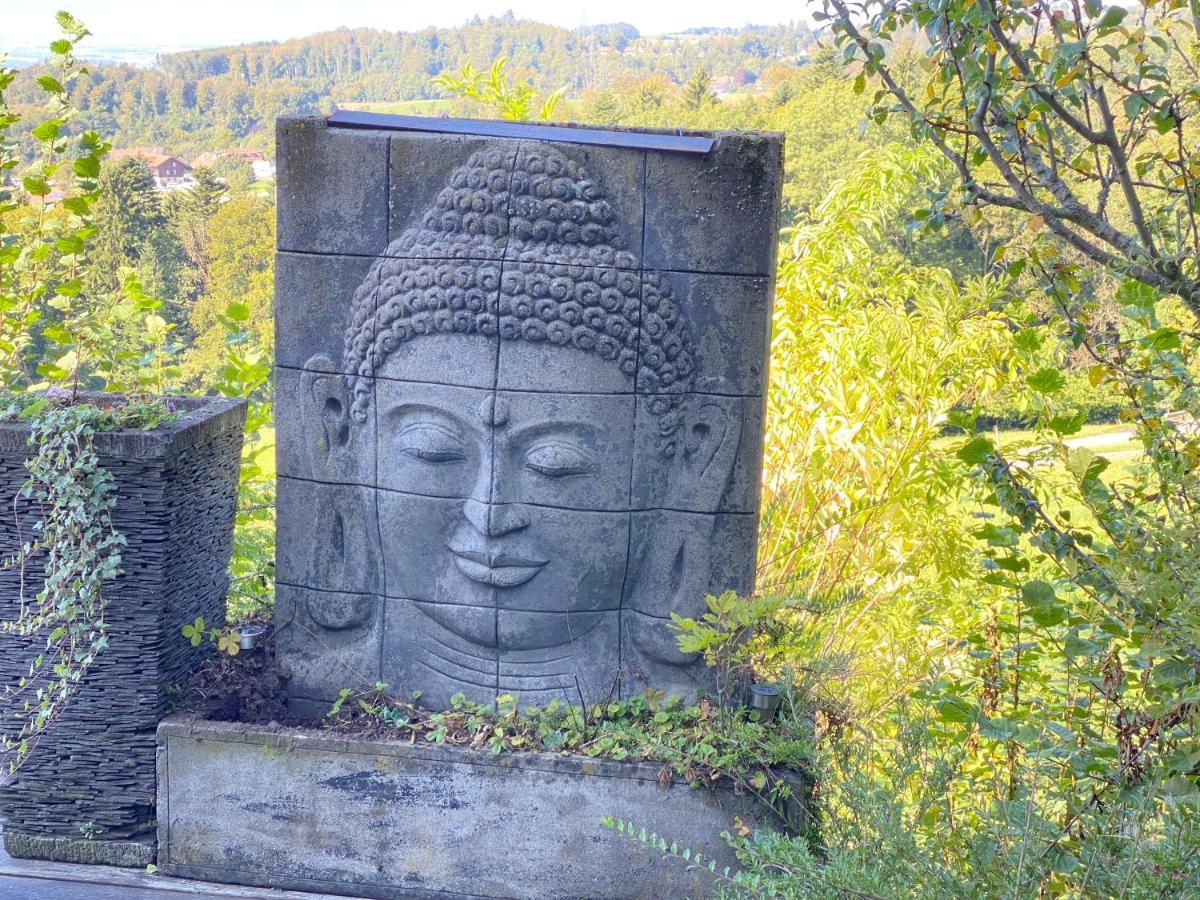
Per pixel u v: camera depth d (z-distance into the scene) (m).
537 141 3.03
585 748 3.11
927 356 4.55
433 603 3.28
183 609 3.36
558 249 3.02
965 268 9.23
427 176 3.09
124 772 3.25
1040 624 2.55
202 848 3.23
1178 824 2.26
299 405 3.27
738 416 3.10
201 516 3.45
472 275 3.03
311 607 3.38
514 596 3.21
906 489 4.52
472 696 3.31
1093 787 2.50
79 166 3.44
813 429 4.60
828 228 4.95
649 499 3.16
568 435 3.09
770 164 2.97
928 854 2.57
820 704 3.38
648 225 3.04
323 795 3.16
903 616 4.40
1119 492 2.75
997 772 2.84
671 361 3.07
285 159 3.14
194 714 3.26
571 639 3.27
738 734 3.08
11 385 3.95
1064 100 3.01
